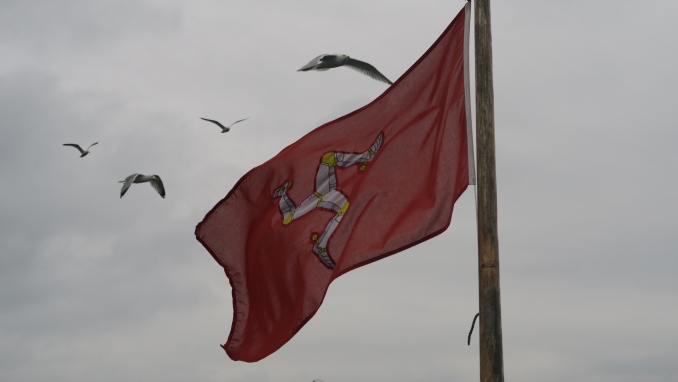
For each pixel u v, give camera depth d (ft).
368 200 45.80
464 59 43.96
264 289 48.32
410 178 45.06
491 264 36.91
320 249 46.93
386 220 45.19
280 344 47.52
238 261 48.91
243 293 48.80
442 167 44.01
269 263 48.06
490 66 39.04
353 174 46.60
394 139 45.83
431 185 44.34
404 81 45.80
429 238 43.80
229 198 48.37
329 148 47.21
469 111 43.37
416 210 44.34
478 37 39.27
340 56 47.93
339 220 46.55
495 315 36.42
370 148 46.44
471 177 42.80
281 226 47.83
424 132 45.14
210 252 48.65
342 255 45.47
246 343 48.24
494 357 36.14
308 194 47.44
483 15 39.40
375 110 46.42
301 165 47.47
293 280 47.44
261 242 48.29
